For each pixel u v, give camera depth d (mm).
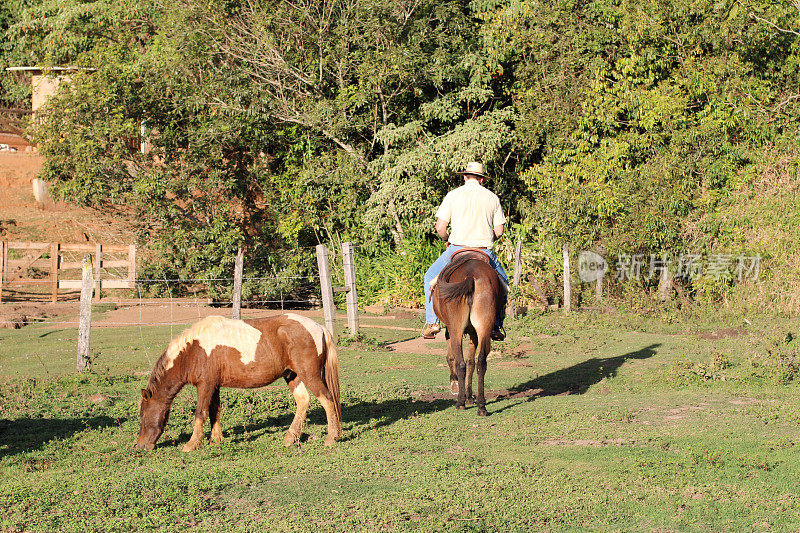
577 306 19938
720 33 20391
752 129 20594
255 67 21781
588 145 21109
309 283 22781
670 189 19531
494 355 13523
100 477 6465
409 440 7637
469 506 5598
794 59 21031
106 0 28328
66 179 22844
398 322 18359
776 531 5070
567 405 9242
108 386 10883
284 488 6129
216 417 7680
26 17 30688
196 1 21453
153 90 22062
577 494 5832
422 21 20984
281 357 7469
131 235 25719
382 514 5438
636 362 12570
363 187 22375
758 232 19344
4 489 6137
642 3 20672
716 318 17906
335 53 21703
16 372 11945
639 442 7438
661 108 20078
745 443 7215
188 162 22234
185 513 5566
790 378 10688
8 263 21250
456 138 20391
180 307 19672
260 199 24469
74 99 21625
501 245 21344
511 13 21625
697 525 5203
